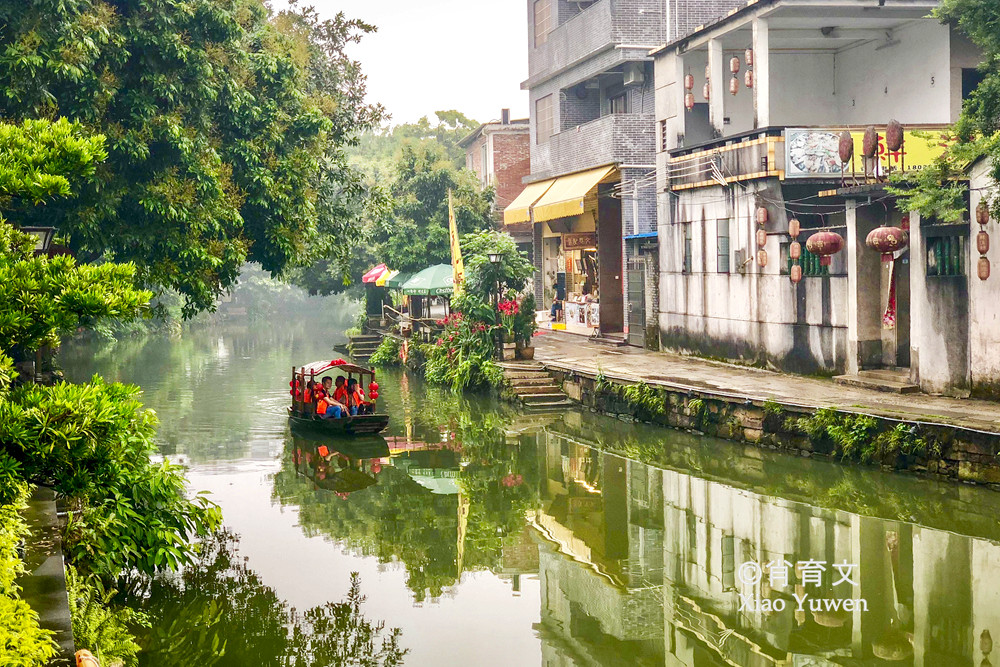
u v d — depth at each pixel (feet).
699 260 75.05
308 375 66.95
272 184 56.90
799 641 30.45
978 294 49.55
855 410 48.44
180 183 51.83
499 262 81.76
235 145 56.44
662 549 40.01
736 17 68.49
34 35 46.21
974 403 49.42
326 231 73.26
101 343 137.69
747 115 82.53
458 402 77.92
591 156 94.58
